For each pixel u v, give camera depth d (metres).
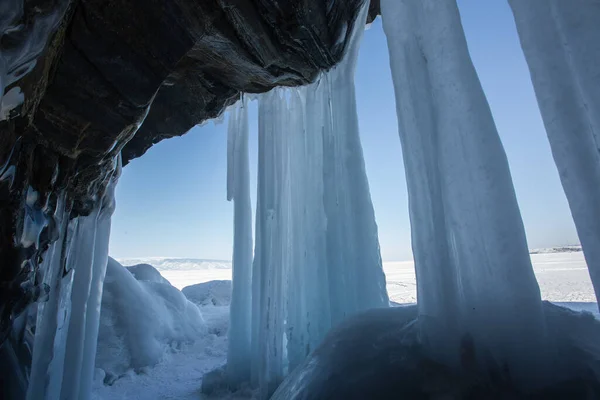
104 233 4.41
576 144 1.48
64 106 2.62
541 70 1.61
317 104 5.30
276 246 5.12
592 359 1.55
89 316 4.11
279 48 4.31
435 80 2.11
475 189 1.86
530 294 1.63
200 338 8.58
